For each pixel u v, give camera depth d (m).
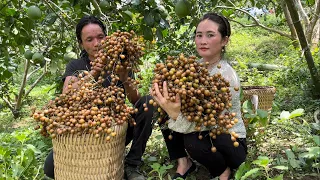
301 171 2.58
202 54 2.37
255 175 2.35
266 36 11.06
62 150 2.15
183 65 2.12
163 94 2.14
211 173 2.54
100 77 2.30
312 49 6.61
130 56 2.33
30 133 3.62
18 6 3.46
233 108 2.34
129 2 3.12
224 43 2.41
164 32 3.85
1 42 3.74
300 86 5.09
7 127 5.48
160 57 4.06
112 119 2.14
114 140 2.15
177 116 2.18
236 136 2.12
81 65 2.70
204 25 2.33
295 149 2.63
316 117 3.97
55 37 4.18
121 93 2.24
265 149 3.10
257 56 8.53
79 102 2.19
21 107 6.38
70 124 2.08
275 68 6.86
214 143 2.31
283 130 3.46
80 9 3.38
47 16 3.20
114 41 2.27
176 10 2.78
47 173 2.49
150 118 2.58
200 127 2.17
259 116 2.42
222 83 2.15
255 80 5.42
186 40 3.97
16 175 2.46
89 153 2.12
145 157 3.00
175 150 2.61
